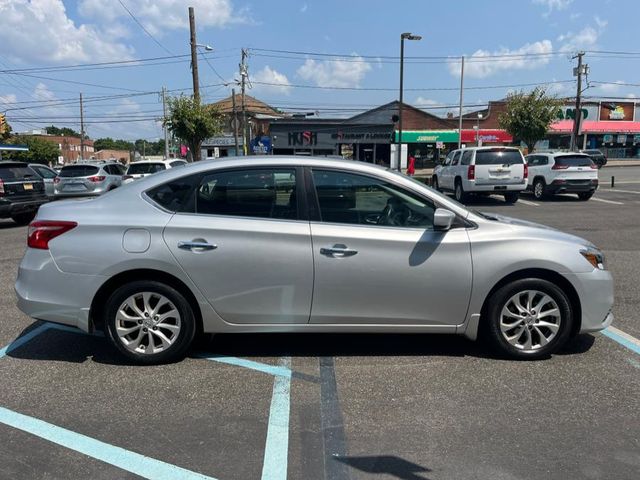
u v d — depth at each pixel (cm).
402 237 420
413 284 421
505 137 5206
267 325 428
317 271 418
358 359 450
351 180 430
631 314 573
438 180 2138
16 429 337
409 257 420
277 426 341
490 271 422
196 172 432
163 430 336
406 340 494
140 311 430
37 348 476
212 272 418
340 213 427
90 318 425
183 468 295
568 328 436
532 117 3788
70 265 421
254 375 417
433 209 432
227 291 421
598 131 5425
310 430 336
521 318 436
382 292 422
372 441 323
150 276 427
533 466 295
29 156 7569
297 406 367
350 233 418
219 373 421
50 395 384
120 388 395
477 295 425
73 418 351
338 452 311
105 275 418
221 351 468
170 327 430
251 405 369
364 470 293
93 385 400
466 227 430
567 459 302
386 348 474
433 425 341
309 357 455
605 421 345
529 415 353
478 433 331
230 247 417
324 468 295
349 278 418
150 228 419
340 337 502
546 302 434
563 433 330
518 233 432
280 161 432
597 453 308
